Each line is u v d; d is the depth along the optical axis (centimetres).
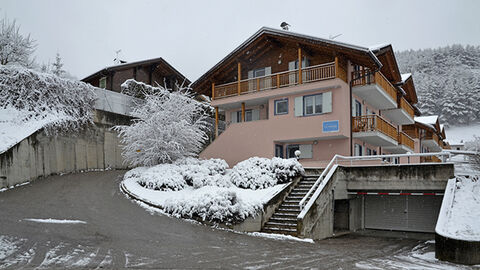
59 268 765
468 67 12769
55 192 1684
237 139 2416
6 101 2091
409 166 1595
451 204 1281
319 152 2219
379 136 2175
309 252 1088
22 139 1864
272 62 2470
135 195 1670
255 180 1717
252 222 1405
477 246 982
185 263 857
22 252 873
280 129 2267
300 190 1675
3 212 1272
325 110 2128
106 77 3241
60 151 2180
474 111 9500
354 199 2023
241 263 888
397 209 2014
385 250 1265
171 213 1474
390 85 2564
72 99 2347
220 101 2559
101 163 2508
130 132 2206
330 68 2145
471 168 1575
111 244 1000
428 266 955
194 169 1895
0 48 2867
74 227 1149
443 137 4684
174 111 2253
